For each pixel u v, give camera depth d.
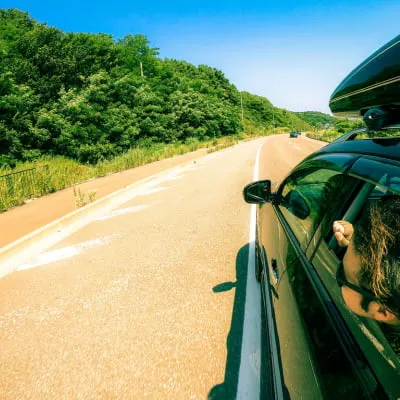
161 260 4.36
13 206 8.09
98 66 22.25
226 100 70.81
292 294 1.52
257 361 2.34
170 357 2.46
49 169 11.72
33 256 5.01
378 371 0.84
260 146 31.66
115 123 21.09
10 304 3.51
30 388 2.29
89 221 6.88
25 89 16.12
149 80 33.94
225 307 3.07
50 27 19.81
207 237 5.14
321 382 0.99
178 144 31.36
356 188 1.49
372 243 0.80
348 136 1.91
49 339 2.82
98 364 2.46
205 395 2.08
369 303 0.80
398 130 1.24
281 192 2.65
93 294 3.58
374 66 1.11
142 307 3.21
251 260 4.10
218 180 11.09
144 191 10.09
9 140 15.37
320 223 1.61
